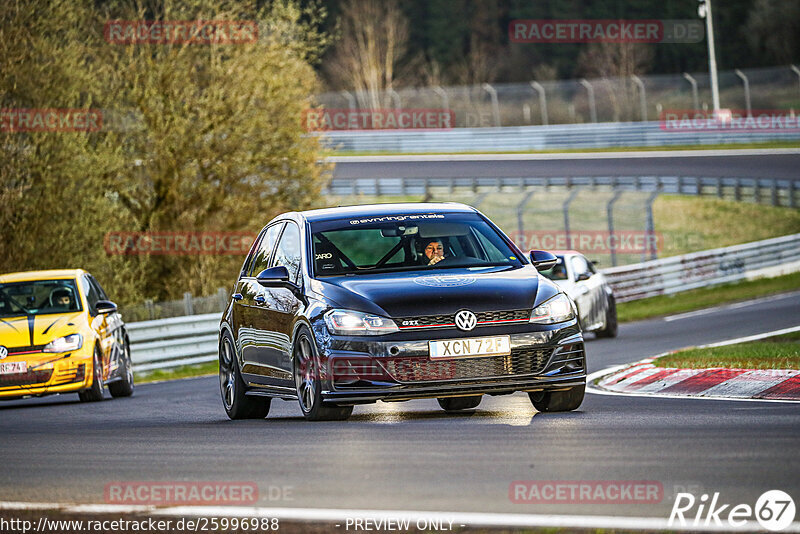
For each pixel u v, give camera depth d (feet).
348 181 618.44
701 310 315.99
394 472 77.20
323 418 108.47
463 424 102.22
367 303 104.73
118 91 352.69
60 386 170.50
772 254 406.82
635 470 74.02
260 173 373.20
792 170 579.89
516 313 104.83
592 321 245.04
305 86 377.30
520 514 62.75
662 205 552.00
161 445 99.35
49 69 302.04
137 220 354.33
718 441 84.99
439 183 611.47
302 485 74.13
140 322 249.96
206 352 265.34
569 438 89.51
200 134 358.84
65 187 300.20
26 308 183.11
